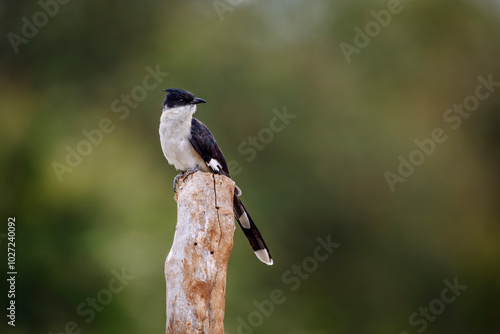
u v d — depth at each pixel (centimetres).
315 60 1742
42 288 1352
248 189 1566
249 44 1722
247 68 1659
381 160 1666
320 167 1639
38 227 1394
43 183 1439
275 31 1786
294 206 1616
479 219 1761
